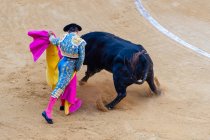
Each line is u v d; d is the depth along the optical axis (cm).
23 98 2442
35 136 2055
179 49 3209
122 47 2356
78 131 2106
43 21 3700
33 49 2305
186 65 2947
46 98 2453
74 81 2261
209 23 3712
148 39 3381
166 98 2488
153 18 3797
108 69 2405
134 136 2070
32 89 2555
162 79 2734
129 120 2227
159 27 3612
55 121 2205
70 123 2184
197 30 3566
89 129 2127
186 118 2259
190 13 3922
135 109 2356
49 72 2341
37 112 2297
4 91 2522
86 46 2453
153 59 3036
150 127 2158
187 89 2600
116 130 2120
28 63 2962
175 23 3700
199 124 2198
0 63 2945
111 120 2223
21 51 3161
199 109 2358
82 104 2395
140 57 2314
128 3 4125
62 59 2230
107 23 3684
